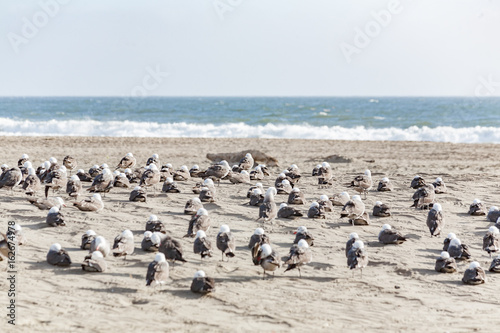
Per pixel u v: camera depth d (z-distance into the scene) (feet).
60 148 122.93
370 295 36.81
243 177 78.33
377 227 55.47
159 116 286.05
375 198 70.59
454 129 176.35
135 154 114.11
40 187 66.18
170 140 146.10
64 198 63.67
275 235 51.21
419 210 63.26
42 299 33.99
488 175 89.51
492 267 42.86
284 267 42.22
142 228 51.57
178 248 40.34
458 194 73.72
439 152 124.88
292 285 38.24
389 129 184.75
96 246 41.52
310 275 40.52
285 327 31.01
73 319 31.22
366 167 99.71
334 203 61.67
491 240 47.21
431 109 399.44
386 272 42.04
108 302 33.94
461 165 102.83
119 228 51.24
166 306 33.50
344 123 232.32
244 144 138.62
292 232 52.37
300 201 64.39
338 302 35.29
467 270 40.32
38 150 117.91
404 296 36.81
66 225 51.49
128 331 29.81
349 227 55.06
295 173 79.05
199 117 274.98
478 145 140.26
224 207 61.46
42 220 52.85
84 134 176.04
